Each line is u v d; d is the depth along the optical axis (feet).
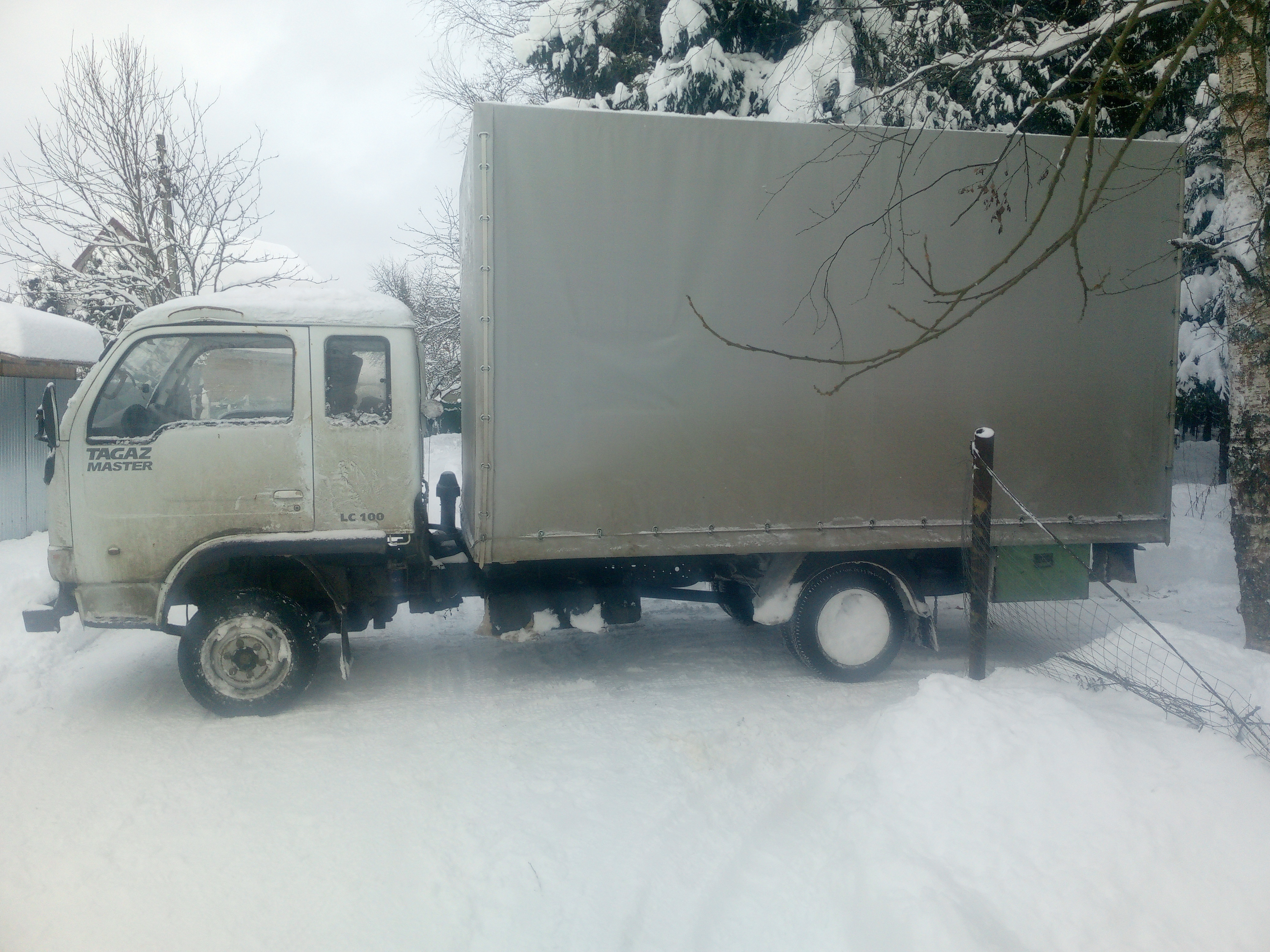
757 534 16.84
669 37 33.45
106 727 15.53
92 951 9.07
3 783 13.15
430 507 20.29
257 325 15.94
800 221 16.79
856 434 17.20
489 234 15.49
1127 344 18.30
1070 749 11.48
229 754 14.26
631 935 9.43
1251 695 13.29
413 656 20.33
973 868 10.09
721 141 16.35
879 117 21.94
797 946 9.30
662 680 18.38
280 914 9.77
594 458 16.10
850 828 11.35
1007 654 20.61
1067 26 20.07
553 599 17.44
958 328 17.54
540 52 37.91
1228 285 18.19
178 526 15.71
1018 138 17.34
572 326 15.90
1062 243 11.30
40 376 33.01
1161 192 18.25
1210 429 63.77
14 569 25.70
